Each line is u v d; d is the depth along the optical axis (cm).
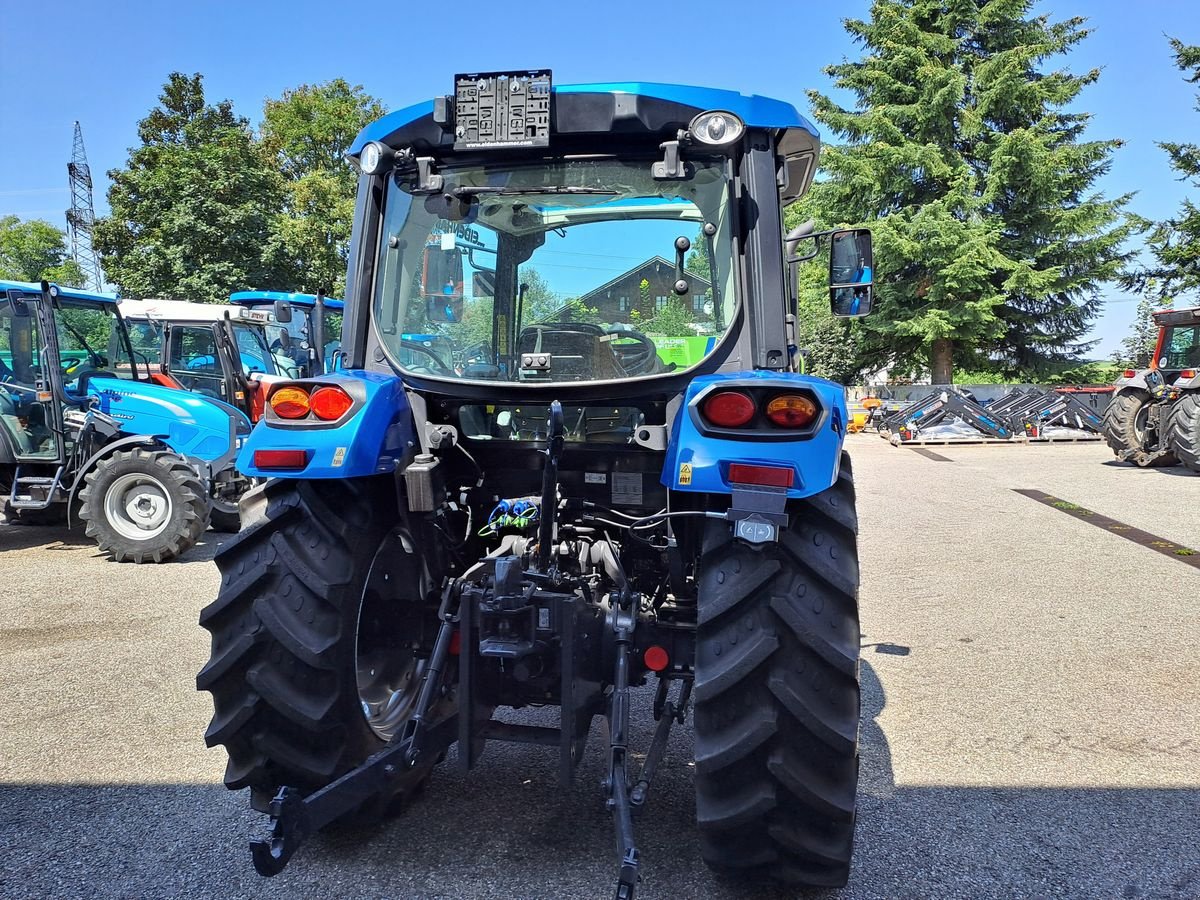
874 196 2731
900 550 727
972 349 2764
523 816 288
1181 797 310
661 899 243
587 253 281
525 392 274
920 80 2739
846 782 225
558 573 254
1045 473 1194
